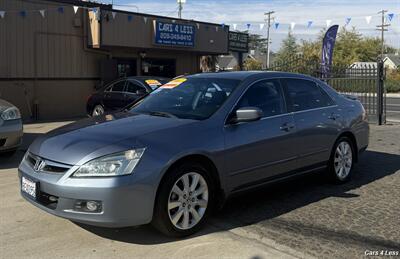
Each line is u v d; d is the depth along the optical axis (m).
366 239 4.48
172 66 19.58
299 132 5.66
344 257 4.07
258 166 5.16
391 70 52.41
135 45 16.88
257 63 43.91
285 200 5.78
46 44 15.34
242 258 4.04
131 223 4.12
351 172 6.72
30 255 4.10
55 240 4.43
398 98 32.81
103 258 4.04
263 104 5.40
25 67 14.87
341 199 5.82
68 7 15.80
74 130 4.76
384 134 11.70
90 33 16.14
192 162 4.52
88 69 16.61
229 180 4.87
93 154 4.12
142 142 4.28
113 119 5.09
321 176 6.74
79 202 4.09
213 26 20.02
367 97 14.66
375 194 6.04
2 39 14.21
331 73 15.50
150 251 4.18
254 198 5.87
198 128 4.67
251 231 4.70
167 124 4.67
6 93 14.48
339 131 6.32
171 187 4.32
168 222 4.33
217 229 4.75
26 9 14.72
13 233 4.61
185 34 18.41
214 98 5.20
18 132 7.76
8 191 6.11
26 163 4.67
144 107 5.59
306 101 6.00
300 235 4.58
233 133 4.90
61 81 15.87
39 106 15.33
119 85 13.06
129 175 4.07
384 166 7.76
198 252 4.16
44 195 4.35
